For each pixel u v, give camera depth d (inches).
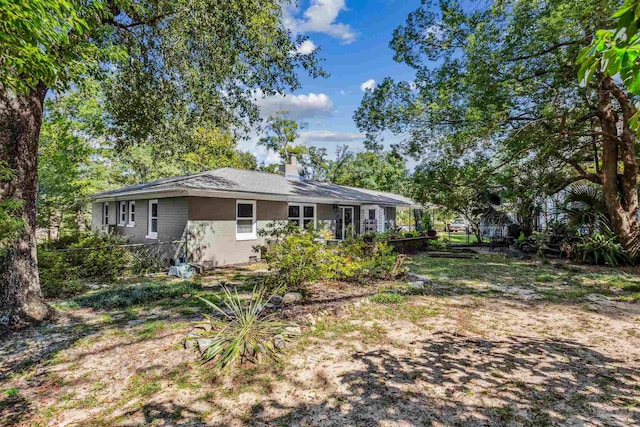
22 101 186.1
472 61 378.6
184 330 176.6
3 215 137.5
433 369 133.4
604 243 386.3
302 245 254.4
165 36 251.1
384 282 287.7
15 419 103.5
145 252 387.2
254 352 143.9
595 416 101.9
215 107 306.3
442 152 471.8
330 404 110.3
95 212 651.5
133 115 326.0
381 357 144.5
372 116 485.4
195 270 356.2
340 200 547.8
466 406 108.0
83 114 535.5
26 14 78.2
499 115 375.9
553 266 390.0
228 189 388.2
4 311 179.9
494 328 181.0
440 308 218.2
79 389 120.7
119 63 263.9
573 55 315.3
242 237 437.4
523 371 131.3
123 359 144.2
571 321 192.5
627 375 127.3
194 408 108.6
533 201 476.4
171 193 387.5
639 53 50.8
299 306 213.2
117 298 237.0
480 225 699.4
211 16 236.4
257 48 261.0
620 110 404.2
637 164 373.4
